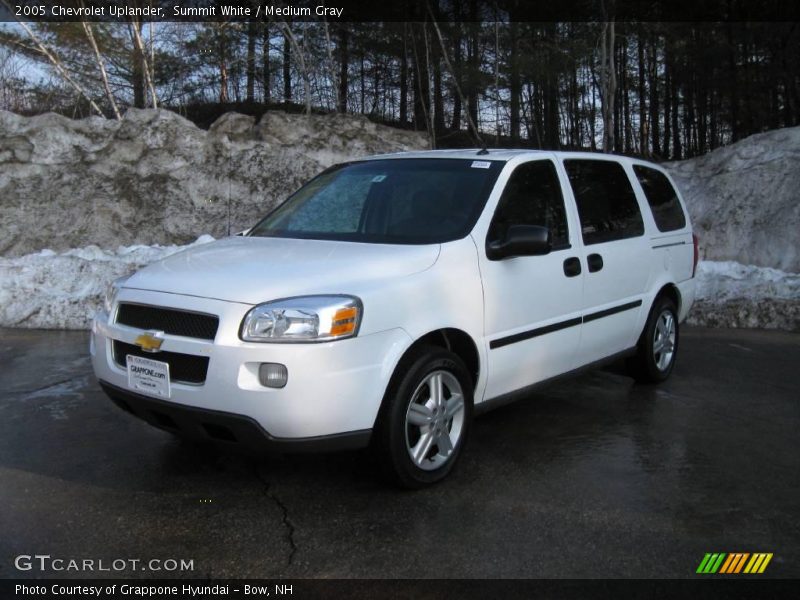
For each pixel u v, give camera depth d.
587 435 4.88
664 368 6.15
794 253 10.02
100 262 8.87
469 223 4.34
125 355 3.90
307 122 12.05
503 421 5.14
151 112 11.36
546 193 4.93
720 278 9.48
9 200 10.35
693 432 4.97
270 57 19.22
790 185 10.66
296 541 3.39
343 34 20.12
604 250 5.26
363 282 3.72
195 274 3.88
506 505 3.78
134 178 10.78
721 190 11.09
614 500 3.87
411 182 4.76
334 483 4.03
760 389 6.05
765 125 19.31
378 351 3.63
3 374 6.18
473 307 4.15
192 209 10.68
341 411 3.51
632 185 5.91
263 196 10.91
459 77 18.59
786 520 3.67
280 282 3.64
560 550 3.33
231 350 3.44
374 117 21.73
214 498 3.83
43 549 3.30
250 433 3.47
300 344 3.42
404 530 3.50
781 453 4.61
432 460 4.00
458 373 4.05
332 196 4.96
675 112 25.91
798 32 17.75
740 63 19.23
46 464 4.28
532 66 17.72
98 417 5.13
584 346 5.08
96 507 3.72
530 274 4.55
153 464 4.29
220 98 19.38
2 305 8.12
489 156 4.85
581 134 22.06
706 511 3.75
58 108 17.19
